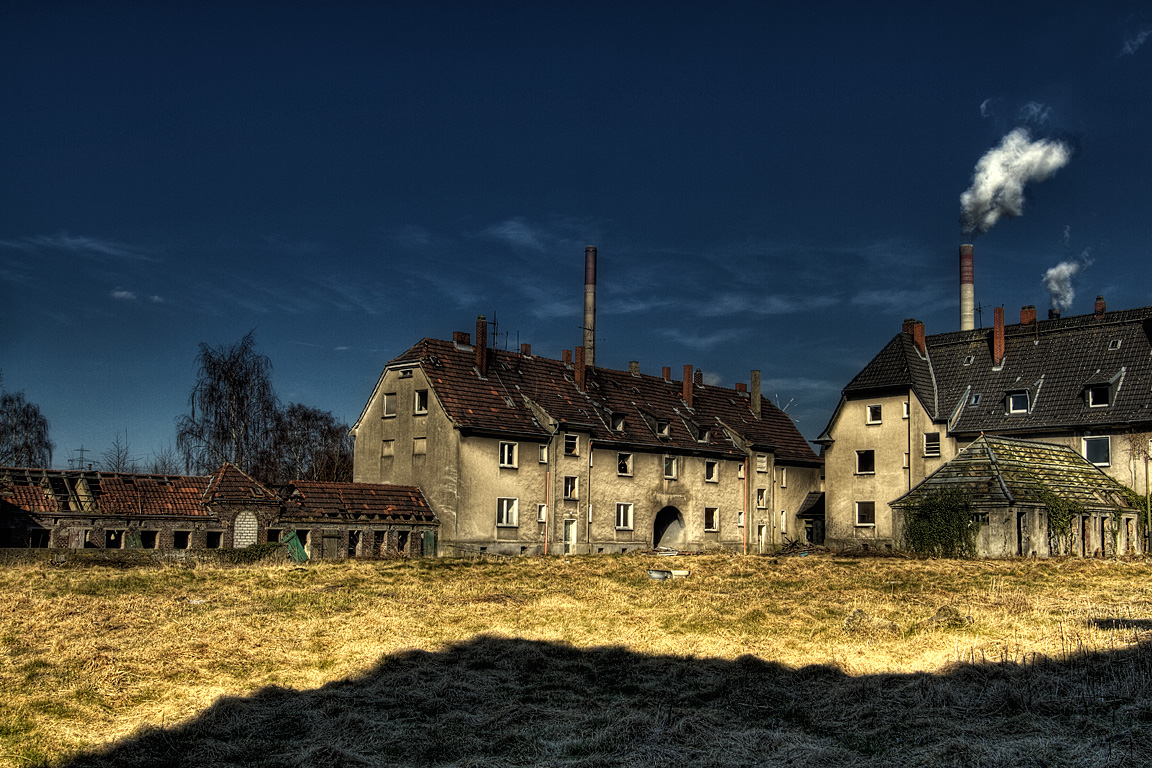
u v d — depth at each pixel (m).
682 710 13.02
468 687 14.55
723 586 27.00
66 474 40.91
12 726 12.43
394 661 16.12
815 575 30.73
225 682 14.77
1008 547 40.09
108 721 12.88
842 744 11.66
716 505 58.09
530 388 52.03
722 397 64.19
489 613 21.27
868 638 17.72
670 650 17.19
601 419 53.38
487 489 47.12
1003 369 51.75
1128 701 12.23
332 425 74.88
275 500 42.00
